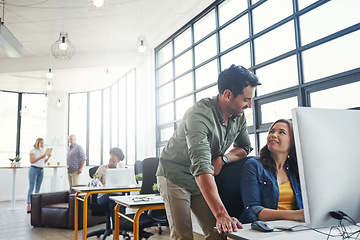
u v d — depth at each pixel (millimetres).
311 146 976
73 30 5559
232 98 1457
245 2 4172
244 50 4125
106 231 3875
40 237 4145
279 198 1521
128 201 2150
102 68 6738
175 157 1669
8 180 8477
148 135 6133
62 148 8820
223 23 4555
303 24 3293
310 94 3182
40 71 6836
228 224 1090
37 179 6602
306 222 986
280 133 1579
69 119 9203
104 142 8359
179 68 5602
